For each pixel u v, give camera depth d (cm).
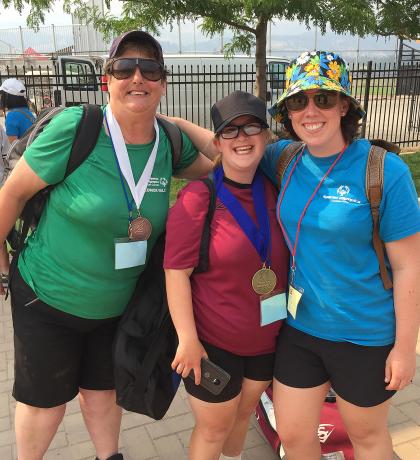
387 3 705
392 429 275
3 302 444
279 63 1085
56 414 213
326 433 239
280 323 196
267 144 192
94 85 945
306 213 176
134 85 181
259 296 187
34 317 199
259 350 195
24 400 205
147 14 628
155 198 198
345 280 174
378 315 177
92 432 231
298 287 185
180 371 184
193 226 180
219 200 184
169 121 215
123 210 189
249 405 212
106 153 188
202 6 620
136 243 194
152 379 194
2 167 460
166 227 185
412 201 167
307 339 188
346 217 168
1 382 330
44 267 195
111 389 226
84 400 229
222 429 201
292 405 194
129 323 198
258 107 182
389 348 180
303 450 202
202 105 1137
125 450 266
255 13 612
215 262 182
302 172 181
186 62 1134
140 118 187
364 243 172
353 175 169
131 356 193
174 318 183
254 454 262
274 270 188
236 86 1164
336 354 183
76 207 185
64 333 203
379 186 165
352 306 176
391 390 183
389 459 196
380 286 177
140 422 288
